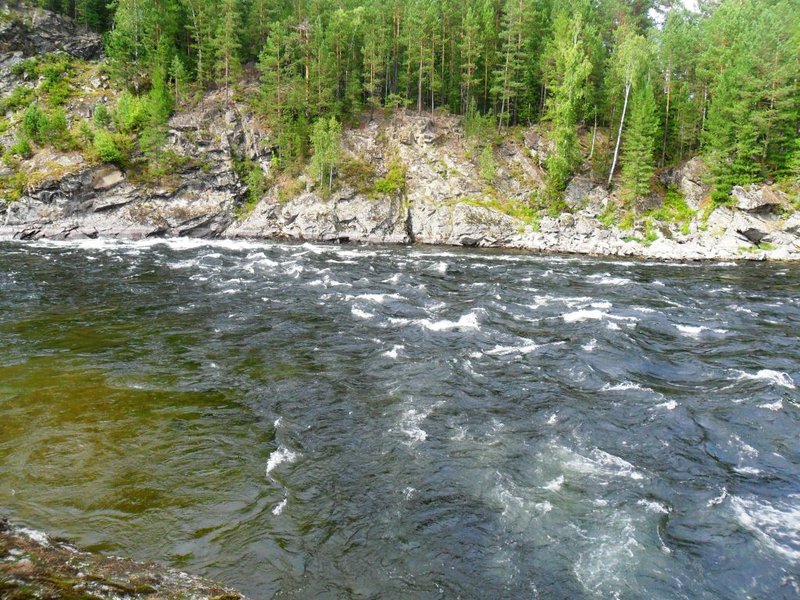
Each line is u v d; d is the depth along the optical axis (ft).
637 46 203.51
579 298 103.09
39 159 193.77
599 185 204.03
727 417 51.55
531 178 213.46
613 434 47.70
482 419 49.96
